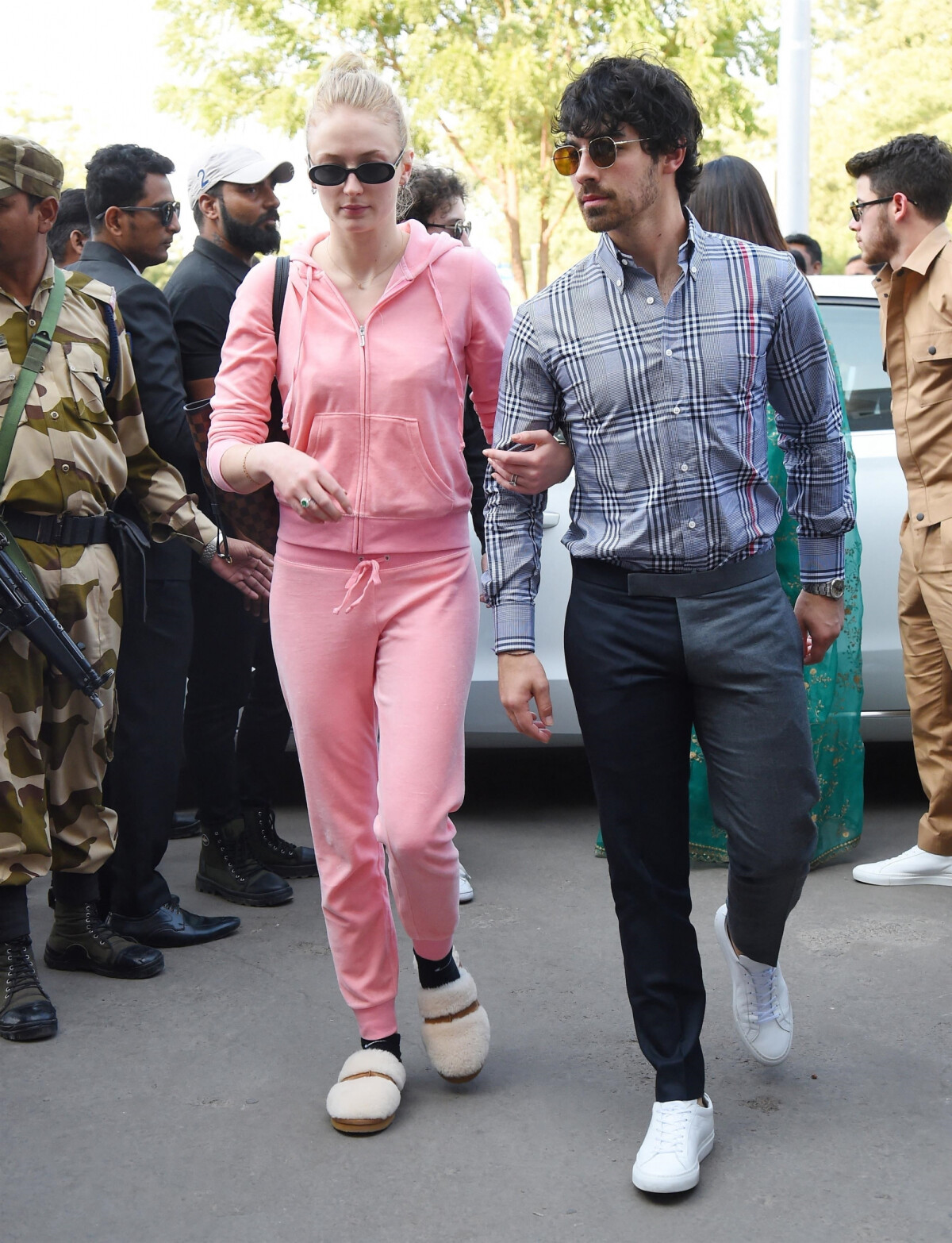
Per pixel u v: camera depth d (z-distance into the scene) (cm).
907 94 2548
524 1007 330
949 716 408
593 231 236
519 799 520
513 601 258
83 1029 323
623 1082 290
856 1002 327
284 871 437
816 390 253
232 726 413
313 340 262
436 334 264
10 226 314
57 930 361
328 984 347
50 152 321
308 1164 260
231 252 402
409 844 259
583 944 371
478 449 359
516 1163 259
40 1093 291
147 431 359
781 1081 288
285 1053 308
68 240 457
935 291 381
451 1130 271
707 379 238
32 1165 262
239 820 418
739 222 326
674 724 252
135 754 369
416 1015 326
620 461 242
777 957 281
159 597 370
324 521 251
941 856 416
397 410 260
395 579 266
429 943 277
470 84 1686
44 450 322
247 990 345
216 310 388
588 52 1714
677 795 254
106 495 344
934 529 392
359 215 255
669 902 254
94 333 336
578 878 427
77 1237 238
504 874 432
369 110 254
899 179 381
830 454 258
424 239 267
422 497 264
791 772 248
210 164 393
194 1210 246
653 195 233
